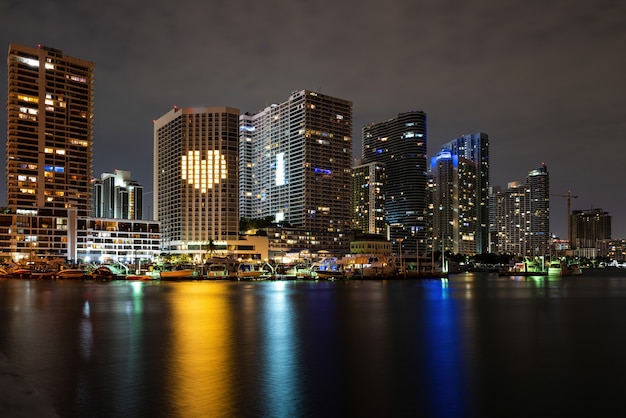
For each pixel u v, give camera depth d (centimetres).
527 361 4638
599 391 3638
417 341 5662
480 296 12512
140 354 4819
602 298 12088
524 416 3086
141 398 3356
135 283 17612
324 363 4475
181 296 11719
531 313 8619
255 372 4109
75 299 10806
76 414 3038
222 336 5934
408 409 3192
